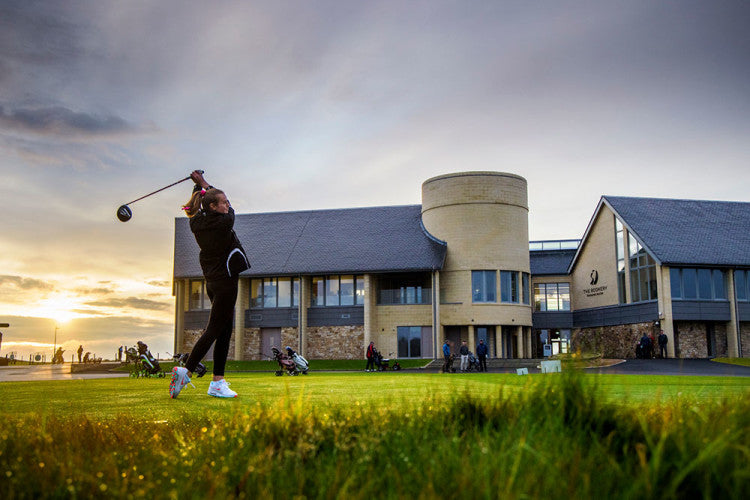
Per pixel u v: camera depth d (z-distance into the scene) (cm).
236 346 4662
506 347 4522
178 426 441
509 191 4488
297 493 287
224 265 728
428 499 255
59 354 6750
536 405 373
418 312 4481
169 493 290
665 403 437
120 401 651
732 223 4522
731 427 314
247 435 368
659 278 4134
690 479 267
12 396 726
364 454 318
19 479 306
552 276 5319
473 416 388
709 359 3847
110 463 331
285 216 5169
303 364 2750
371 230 4828
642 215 4494
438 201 4562
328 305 4616
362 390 708
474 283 4425
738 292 4219
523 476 267
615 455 311
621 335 4556
